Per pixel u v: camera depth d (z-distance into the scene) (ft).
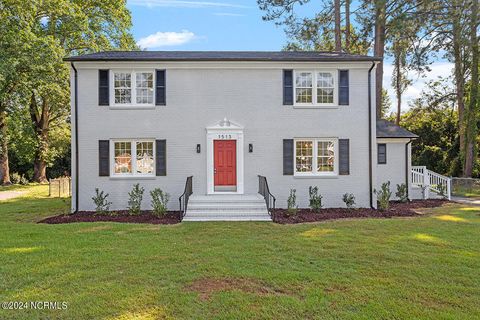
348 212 45.32
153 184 47.93
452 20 73.97
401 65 89.20
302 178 48.93
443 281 19.74
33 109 101.45
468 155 81.76
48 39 76.02
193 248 26.66
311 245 27.63
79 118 47.26
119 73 47.88
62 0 80.12
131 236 30.81
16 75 73.72
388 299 17.22
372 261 23.38
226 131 48.55
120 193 47.55
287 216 41.98
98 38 91.71
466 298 17.47
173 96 48.19
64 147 117.91
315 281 19.56
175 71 48.24
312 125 49.06
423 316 15.49
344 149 49.14
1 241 28.50
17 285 18.85
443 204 55.57
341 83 49.14
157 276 20.29
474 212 46.75
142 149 48.32
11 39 71.20
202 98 48.47
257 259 23.73
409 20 71.26
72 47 90.99
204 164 48.44
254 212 41.22
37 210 50.60
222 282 19.42
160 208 43.11
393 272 21.13
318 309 16.08
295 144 49.19
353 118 49.29
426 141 103.55
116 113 47.62
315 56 50.93
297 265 22.45
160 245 27.55
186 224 37.27
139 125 47.85
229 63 48.14
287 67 48.78
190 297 17.33
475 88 80.07
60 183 74.69
